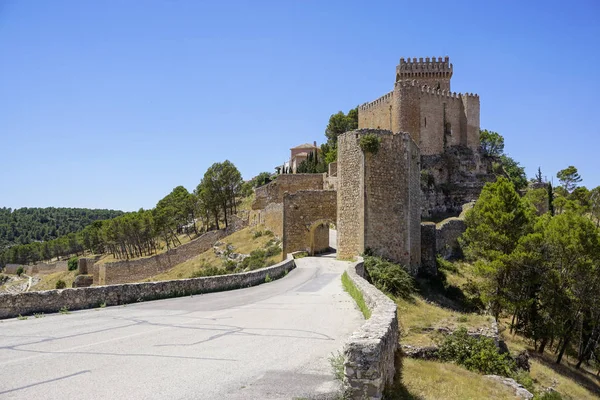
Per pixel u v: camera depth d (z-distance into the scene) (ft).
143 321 49.85
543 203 227.81
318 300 65.16
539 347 116.47
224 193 283.38
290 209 131.44
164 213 295.07
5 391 27.25
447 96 254.88
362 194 104.94
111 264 247.29
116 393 27.02
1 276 405.39
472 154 252.21
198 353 36.29
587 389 93.40
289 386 28.81
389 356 34.53
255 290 77.71
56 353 36.04
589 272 110.52
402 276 92.89
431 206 234.99
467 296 123.03
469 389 42.11
